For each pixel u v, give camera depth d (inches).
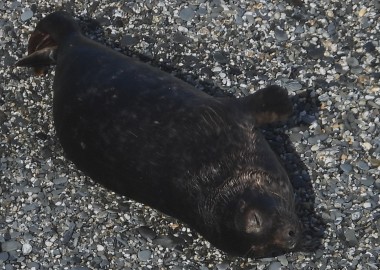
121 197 570.6
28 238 561.0
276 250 502.3
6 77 629.6
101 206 568.4
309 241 534.9
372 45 606.9
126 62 572.7
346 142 569.6
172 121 535.5
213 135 531.5
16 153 597.0
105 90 552.4
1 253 555.5
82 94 554.9
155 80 557.3
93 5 650.8
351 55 604.4
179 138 530.3
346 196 550.3
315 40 613.9
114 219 562.6
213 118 536.7
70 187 578.9
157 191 530.9
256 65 609.3
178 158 525.7
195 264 538.0
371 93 585.9
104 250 551.5
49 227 564.4
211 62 614.5
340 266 524.7
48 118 609.0
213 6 636.1
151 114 538.9
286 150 572.7
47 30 624.1
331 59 604.4
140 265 542.9
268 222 482.3
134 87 551.5
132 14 644.1
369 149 565.0
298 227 498.3
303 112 584.1
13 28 649.6
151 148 530.3
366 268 522.3
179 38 628.7
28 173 587.8
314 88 592.4
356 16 621.0
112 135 538.6
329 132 575.2
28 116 612.1
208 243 543.8
